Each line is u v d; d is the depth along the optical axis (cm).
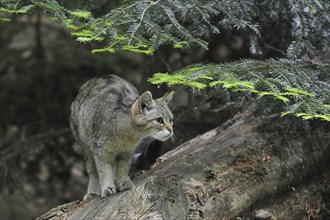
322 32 998
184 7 919
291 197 1061
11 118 1870
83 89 1159
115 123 1038
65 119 1861
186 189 956
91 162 1132
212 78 841
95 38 841
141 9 906
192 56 1500
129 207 859
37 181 1761
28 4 909
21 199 1805
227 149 1066
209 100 1155
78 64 1880
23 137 1708
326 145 1113
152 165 1168
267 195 1025
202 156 1048
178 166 1025
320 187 1095
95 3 1120
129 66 1877
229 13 940
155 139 1098
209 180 991
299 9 979
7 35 1873
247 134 1111
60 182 1795
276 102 1016
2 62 1873
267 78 887
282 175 1053
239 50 1489
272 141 1089
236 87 881
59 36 1902
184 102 1645
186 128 1425
